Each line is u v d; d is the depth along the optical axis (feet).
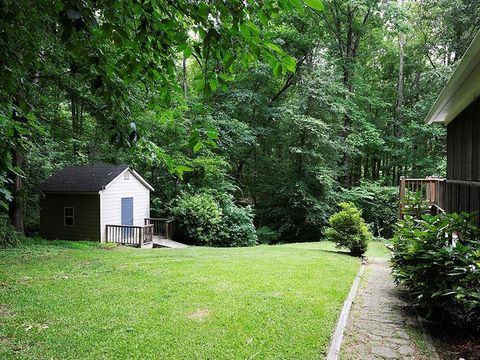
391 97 83.25
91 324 14.42
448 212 26.89
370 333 14.32
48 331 13.70
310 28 66.90
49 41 11.35
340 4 65.57
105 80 7.63
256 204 70.90
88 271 23.79
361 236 34.06
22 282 20.71
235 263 26.91
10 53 8.02
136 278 21.86
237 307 16.48
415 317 16.34
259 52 6.82
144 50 7.75
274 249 38.22
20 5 7.58
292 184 60.39
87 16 5.52
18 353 11.89
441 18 64.54
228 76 7.56
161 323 14.55
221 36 6.70
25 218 49.34
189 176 57.31
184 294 18.48
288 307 16.57
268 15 6.51
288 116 59.00
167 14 7.09
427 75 67.56
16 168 13.00
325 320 15.12
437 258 14.96
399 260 19.33
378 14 66.08
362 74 75.20
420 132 69.00
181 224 53.21
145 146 9.07
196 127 8.36
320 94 57.98
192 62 59.26
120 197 51.49
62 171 52.90
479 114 17.47
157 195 62.80
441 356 12.27
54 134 41.27
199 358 11.68
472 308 12.72
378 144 69.46
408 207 27.71
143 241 45.73
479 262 12.84
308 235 61.31
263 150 71.56
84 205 48.55
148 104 9.40
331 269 25.48
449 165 26.84
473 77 15.55
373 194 61.98
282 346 12.61
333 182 60.80
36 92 16.35
